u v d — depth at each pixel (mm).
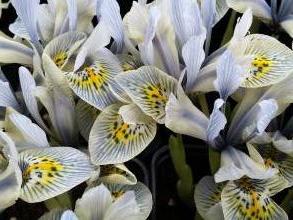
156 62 219
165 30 215
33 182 190
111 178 203
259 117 196
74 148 212
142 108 205
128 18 222
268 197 203
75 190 237
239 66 196
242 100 217
